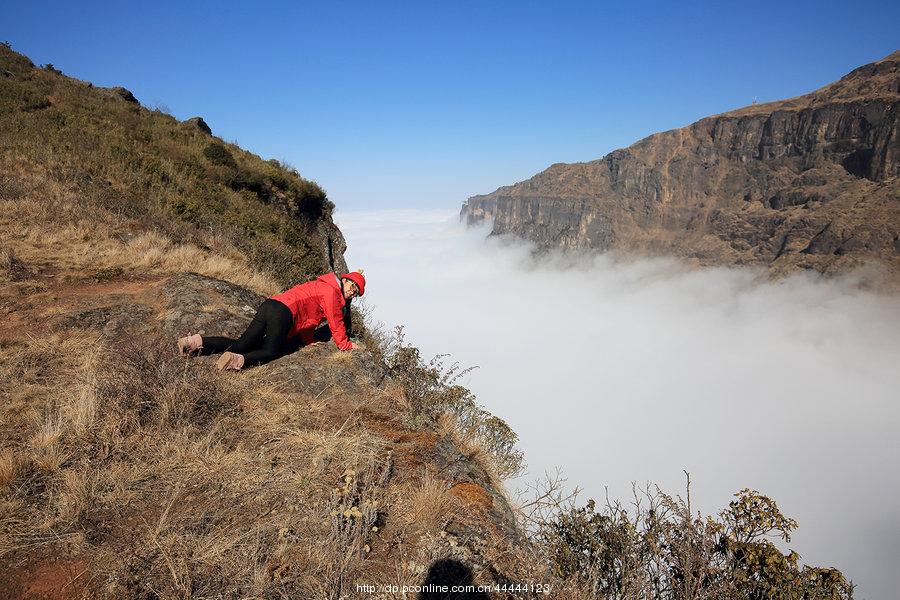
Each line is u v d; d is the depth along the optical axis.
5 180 10.84
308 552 2.51
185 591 2.20
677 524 2.70
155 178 14.05
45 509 2.67
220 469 3.12
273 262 11.58
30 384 4.01
